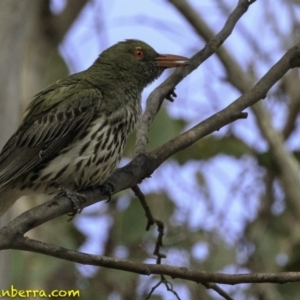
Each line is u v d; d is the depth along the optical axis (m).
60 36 17.41
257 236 16.00
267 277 9.38
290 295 15.30
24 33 13.00
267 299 15.30
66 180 11.21
